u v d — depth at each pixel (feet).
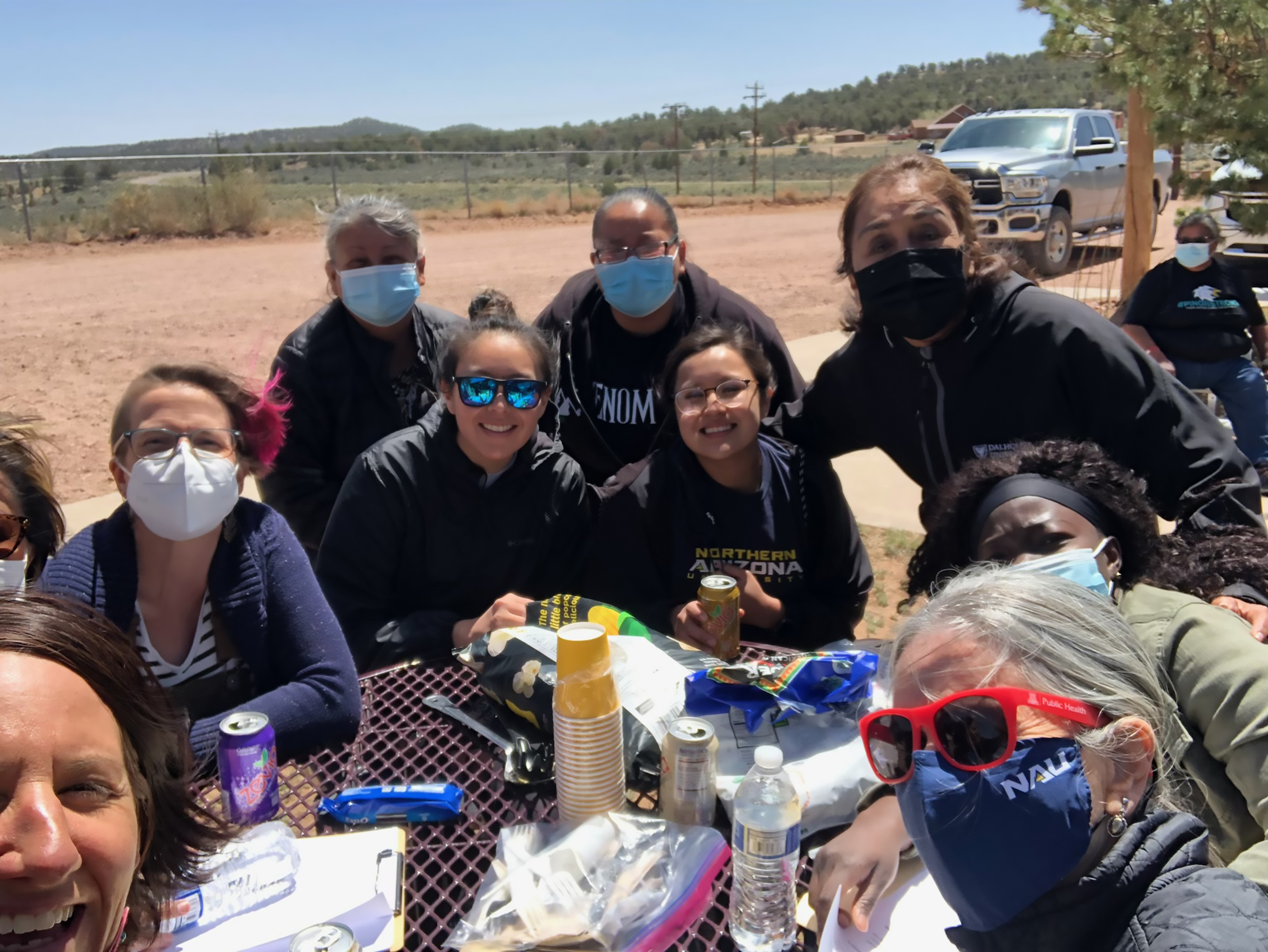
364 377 12.19
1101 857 4.09
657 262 11.35
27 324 37.47
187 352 32.22
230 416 7.43
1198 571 7.00
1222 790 5.65
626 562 9.51
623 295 11.55
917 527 16.90
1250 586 6.94
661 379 9.55
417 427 9.65
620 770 5.76
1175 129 21.09
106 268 53.52
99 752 3.69
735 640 7.96
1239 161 22.84
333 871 5.30
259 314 39.29
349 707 7.13
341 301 12.30
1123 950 3.90
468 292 43.29
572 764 5.62
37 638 3.73
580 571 10.36
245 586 7.45
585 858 5.22
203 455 6.99
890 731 4.44
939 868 4.31
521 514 9.72
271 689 7.60
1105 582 5.86
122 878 3.74
